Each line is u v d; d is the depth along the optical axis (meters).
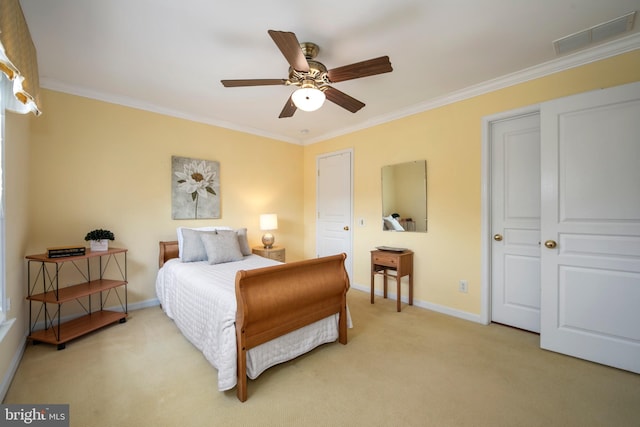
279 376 1.91
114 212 2.98
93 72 2.48
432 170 3.15
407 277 3.42
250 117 3.67
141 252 3.16
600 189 2.01
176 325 2.66
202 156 3.65
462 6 1.68
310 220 4.83
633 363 1.91
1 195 1.62
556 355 2.17
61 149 2.67
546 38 1.99
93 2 1.62
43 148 2.57
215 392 1.73
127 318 2.86
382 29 1.89
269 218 4.04
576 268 2.12
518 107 2.53
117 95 2.95
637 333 1.89
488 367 2.01
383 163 3.66
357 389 1.77
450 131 3.00
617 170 1.95
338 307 2.37
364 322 2.83
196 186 3.58
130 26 1.86
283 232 4.61
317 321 2.23
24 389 1.72
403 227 3.43
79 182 2.77
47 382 1.80
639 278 1.89
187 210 3.50
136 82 2.67
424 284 3.24
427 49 2.13
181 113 3.45
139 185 3.14
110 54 2.19
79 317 2.73
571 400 1.66
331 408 1.60
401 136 3.45
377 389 1.77
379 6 1.68
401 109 3.37
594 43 2.05
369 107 3.32
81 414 1.53
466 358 2.14
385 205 3.64
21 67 1.32
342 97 2.22
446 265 3.05
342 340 2.37
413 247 3.34
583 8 1.69
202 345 2.05
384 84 2.72
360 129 3.96
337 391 1.75
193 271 2.57
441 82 2.68
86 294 2.39
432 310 3.16
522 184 2.63
